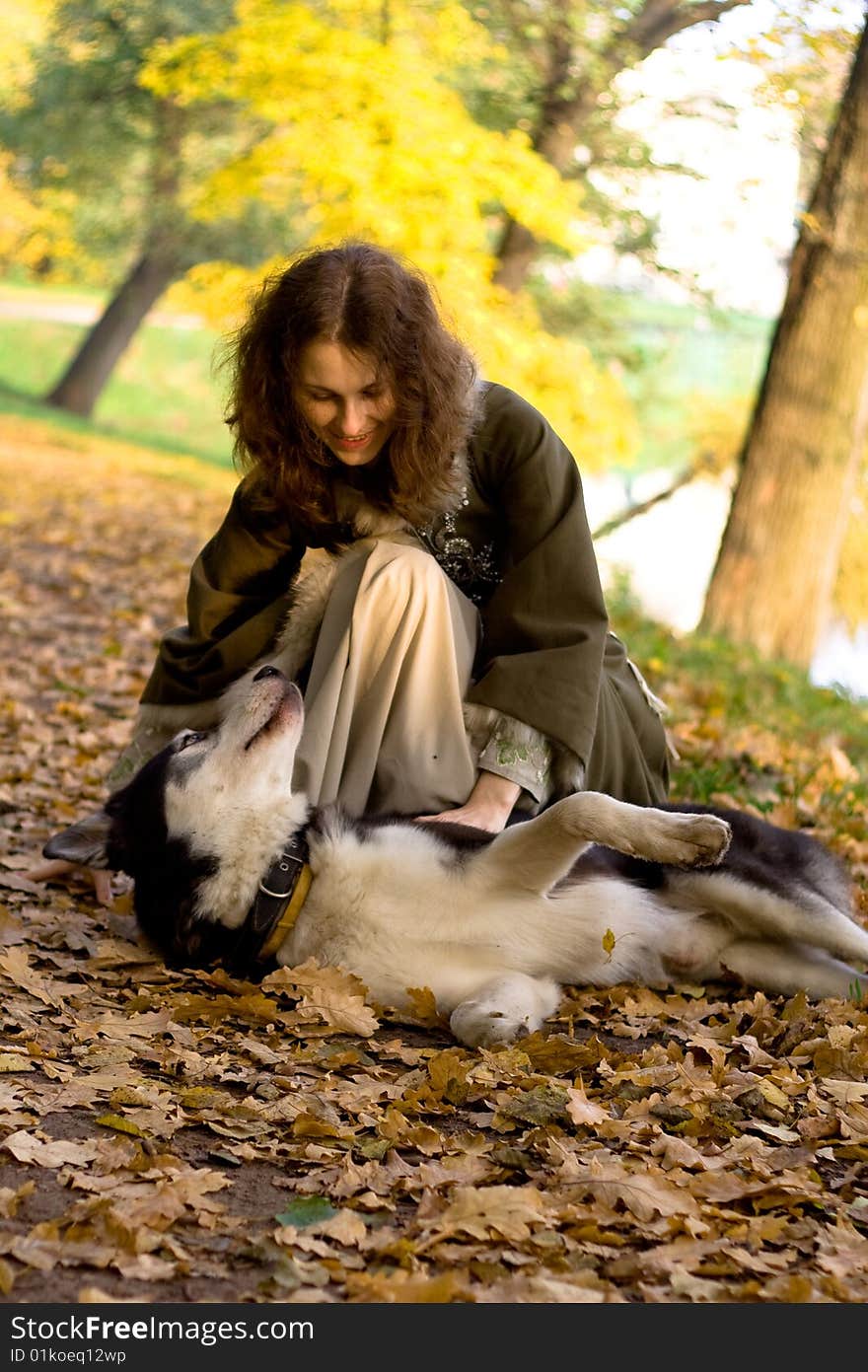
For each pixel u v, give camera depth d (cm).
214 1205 246
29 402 2783
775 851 400
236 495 405
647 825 333
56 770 605
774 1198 259
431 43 1362
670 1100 302
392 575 383
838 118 1135
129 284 2766
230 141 2241
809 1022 355
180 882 368
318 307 341
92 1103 289
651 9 1528
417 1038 343
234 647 404
